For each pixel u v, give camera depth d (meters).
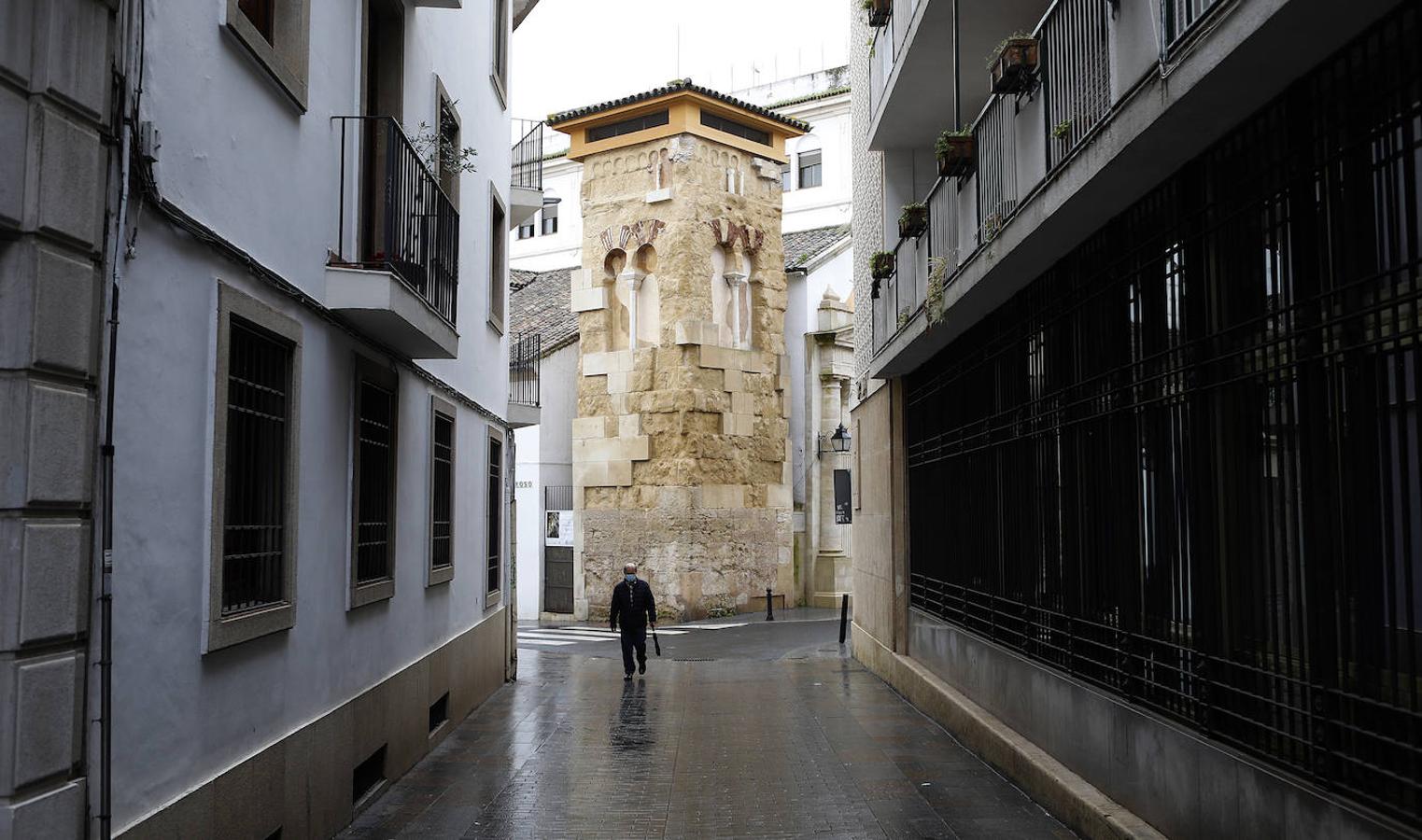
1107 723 8.28
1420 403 4.64
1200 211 6.72
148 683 5.39
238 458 6.78
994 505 11.80
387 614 10.12
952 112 15.40
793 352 35.41
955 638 13.61
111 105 5.00
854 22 20.81
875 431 18.75
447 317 11.07
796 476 35.09
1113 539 8.26
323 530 8.20
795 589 34.44
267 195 7.09
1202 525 6.70
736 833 8.56
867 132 17.14
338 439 8.56
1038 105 8.76
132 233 5.24
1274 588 5.88
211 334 6.17
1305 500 5.53
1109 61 6.93
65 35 4.66
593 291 32.16
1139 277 7.73
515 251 47.44
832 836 8.44
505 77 16.70
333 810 8.30
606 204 32.09
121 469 5.18
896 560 17.00
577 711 14.88
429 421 11.84
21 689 4.37
